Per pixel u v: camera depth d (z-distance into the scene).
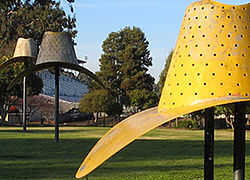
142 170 8.48
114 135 3.26
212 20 3.54
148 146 13.20
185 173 8.16
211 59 3.42
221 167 9.09
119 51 67.19
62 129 25.22
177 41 3.79
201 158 10.34
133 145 13.53
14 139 15.91
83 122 47.50
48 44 14.66
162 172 8.25
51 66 15.31
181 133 22.98
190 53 3.53
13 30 44.41
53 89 57.94
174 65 3.66
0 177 7.60
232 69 3.37
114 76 65.75
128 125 3.43
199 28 3.57
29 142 14.52
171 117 3.00
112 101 40.88
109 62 66.56
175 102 3.51
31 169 8.55
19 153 11.25
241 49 3.44
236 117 3.76
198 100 3.36
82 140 15.49
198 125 37.03
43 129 24.83
